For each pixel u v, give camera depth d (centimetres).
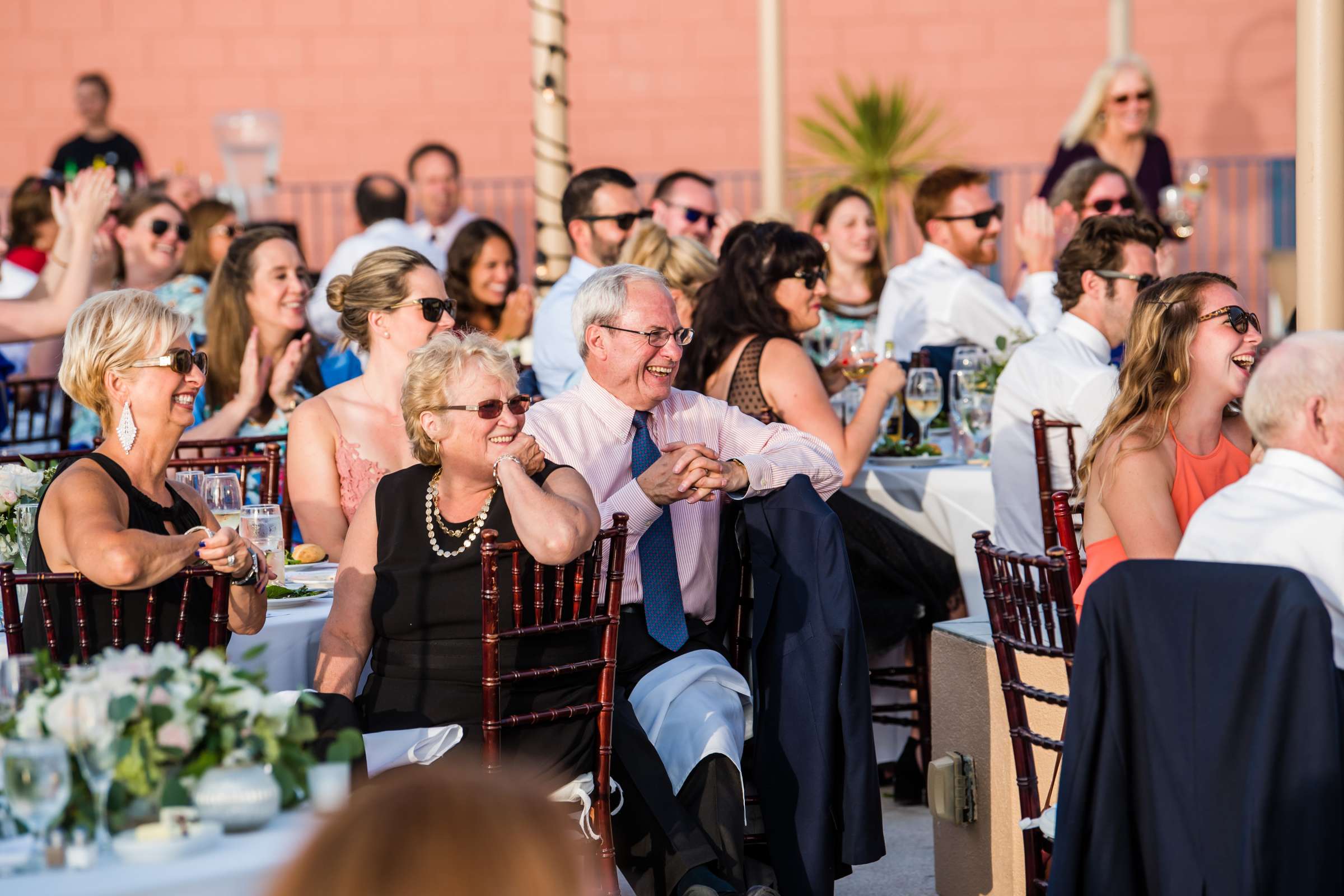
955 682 669
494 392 555
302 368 1000
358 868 186
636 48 2431
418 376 561
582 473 659
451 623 561
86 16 2405
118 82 2416
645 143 2444
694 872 562
